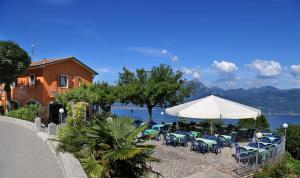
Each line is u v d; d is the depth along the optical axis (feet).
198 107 66.95
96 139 33.88
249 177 48.96
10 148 48.88
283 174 52.39
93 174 29.76
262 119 93.09
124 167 33.37
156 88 103.19
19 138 60.08
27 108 99.19
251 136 80.38
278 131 81.46
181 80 111.86
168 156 57.36
